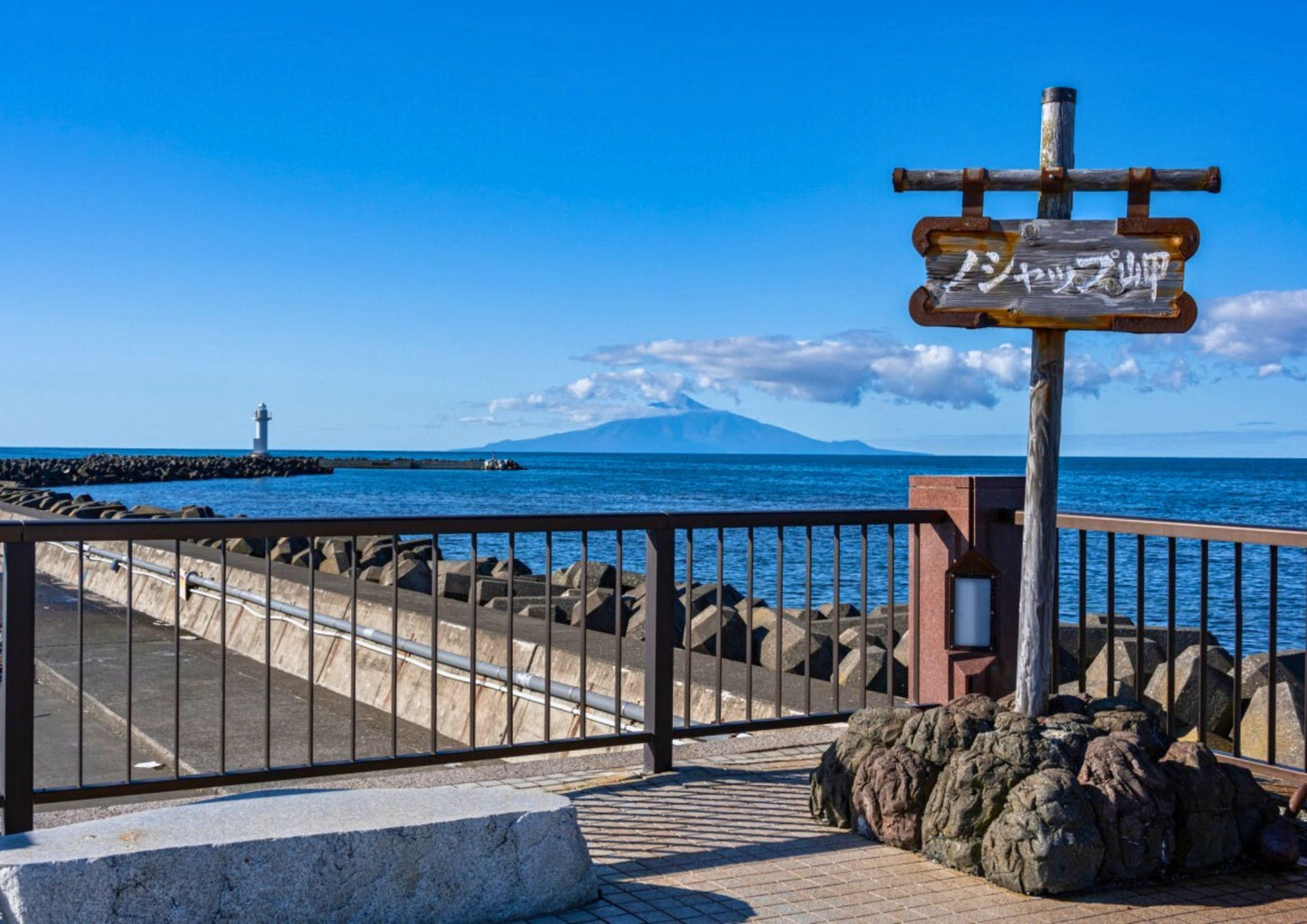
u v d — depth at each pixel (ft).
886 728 15.49
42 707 34.32
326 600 39.70
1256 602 64.18
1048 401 15.38
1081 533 18.49
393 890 11.55
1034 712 15.39
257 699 34.96
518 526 17.35
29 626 13.99
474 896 11.93
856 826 15.06
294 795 12.99
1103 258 14.94
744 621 40.88
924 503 20.48
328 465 458.91
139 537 14.48
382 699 34.45
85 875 10.30
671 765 18.29
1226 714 25.98
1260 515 151.84
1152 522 17.47
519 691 29.96
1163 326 14.85
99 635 46.14
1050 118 15.14
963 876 13.48
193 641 45.11
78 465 312.29
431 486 266.98
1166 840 13.41
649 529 18.11
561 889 12.39
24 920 10.09
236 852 10.92
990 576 19.44
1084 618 18.38
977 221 15.07
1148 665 29.55
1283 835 13.79
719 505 177.88
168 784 14.99
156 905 10.55
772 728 18.94
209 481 298.15
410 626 35.14
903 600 70.13
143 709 33.45
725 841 14.75
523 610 40.96
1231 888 13.24
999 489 19.88
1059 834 12.89
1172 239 14.82
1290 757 22.38
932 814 14.08
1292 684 23.18
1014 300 15.08
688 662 18.65
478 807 12.41
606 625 41.83
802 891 13.00
